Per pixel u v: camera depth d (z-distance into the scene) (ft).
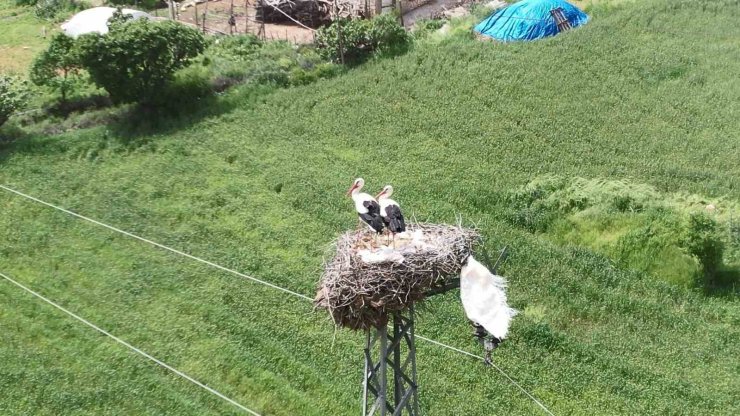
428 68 116.88
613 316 69.77
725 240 76.54
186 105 112.57
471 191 87.76
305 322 71.20
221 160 99.60
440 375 64.13
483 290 43.29
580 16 130.21
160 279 77.66
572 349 65.72
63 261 81.97
